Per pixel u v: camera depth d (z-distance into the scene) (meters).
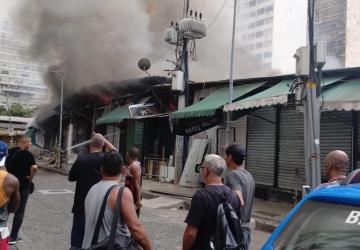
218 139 14.26
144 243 3.07
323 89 9.73
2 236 3.79
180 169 15.45
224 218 3.16
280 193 11.82
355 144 10.16
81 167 5.19
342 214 2.26
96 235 3.05
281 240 2.41
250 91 12.27
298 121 11.60
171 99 17.55
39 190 13.53
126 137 20.72
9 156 6.44
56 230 7.65
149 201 12.09
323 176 10.70
